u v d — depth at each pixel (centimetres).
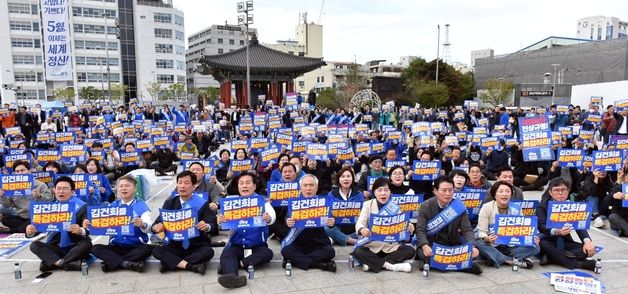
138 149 1500
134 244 669
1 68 6450
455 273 645
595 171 923
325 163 1138
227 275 590
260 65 4022
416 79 6222
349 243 780
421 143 1427
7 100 6481
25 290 591
